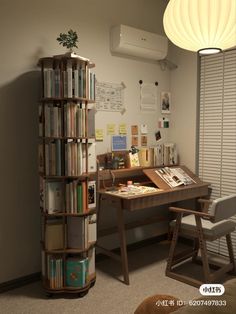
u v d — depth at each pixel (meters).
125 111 3.51
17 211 2.74
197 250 3.30
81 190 2.56
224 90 3.43
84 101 2.58
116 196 2.81
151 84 3.76
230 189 3.43
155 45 3.54
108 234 3.24
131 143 3.58
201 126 3.68
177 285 2.78
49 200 2.50
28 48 2.71
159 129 3.89
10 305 2.44
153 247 3.76
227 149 3.43
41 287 2.75
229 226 2.87
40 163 2.63
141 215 3.72
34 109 2.79
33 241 2.86
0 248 2.66
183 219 3.02
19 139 2.72
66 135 2.48
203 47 1.70
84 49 3.10
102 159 3.29
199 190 3.41
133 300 2.52
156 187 3.26
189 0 1.57
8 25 2.59
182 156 3.90
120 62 3.43
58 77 2.46
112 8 3.30
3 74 2.59
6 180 2.67
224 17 1.53
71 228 2.60
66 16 2.95
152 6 3.67
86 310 2.37
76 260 2.59
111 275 2.99
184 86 3.82
